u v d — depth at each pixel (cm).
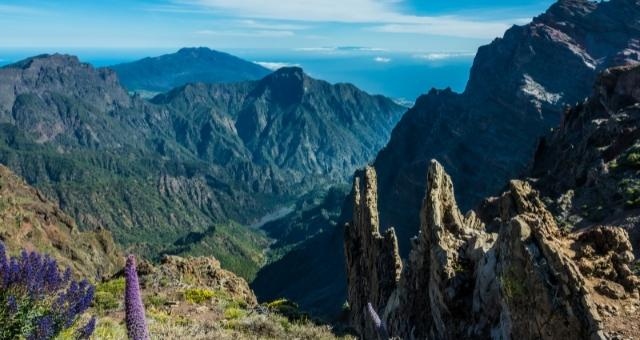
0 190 12125
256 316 2467
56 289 881
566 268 1481
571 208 4478
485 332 1869
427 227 2545
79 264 11975
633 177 4259
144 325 609
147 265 3522
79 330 936
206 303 2816
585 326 1398
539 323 1496
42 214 13262
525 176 7125
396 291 2836
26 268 849
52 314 861
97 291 2748
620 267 1591
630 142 4981
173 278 3378
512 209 2303
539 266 1538
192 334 1870
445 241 2353
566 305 1447
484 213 5634
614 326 1389
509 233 1700
